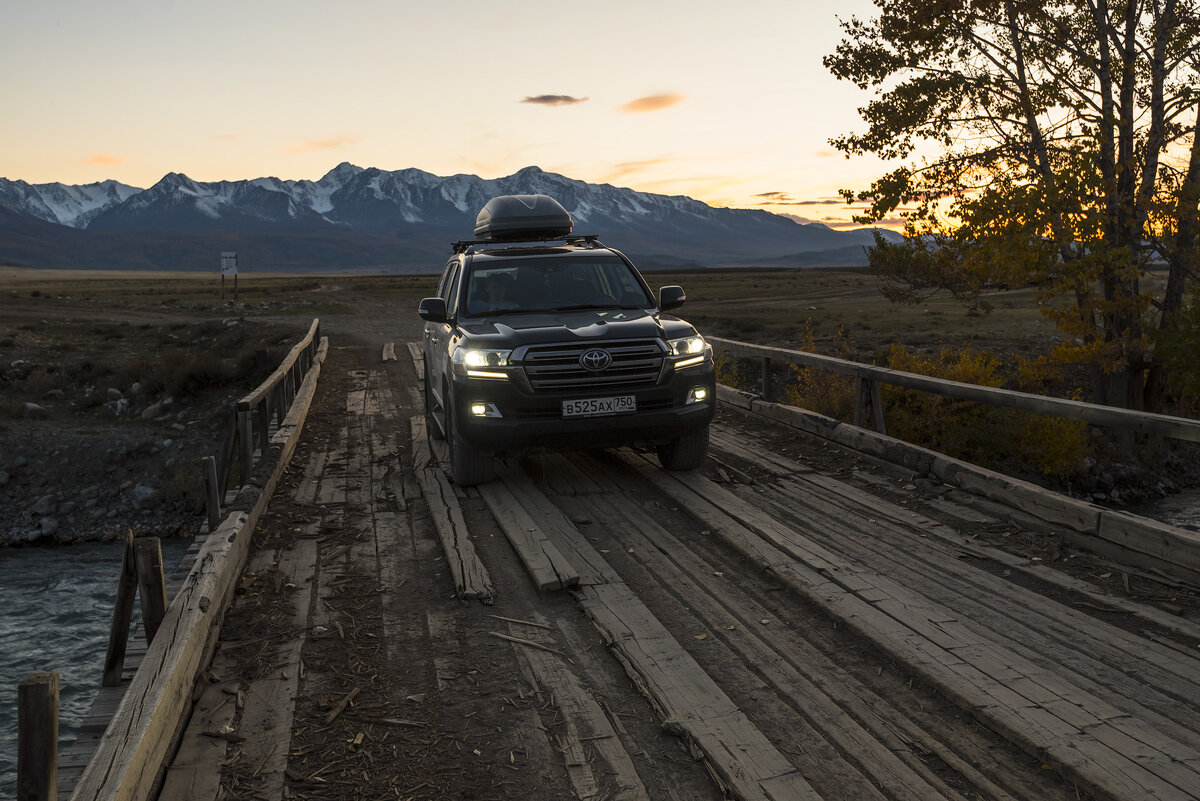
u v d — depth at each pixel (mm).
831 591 5043
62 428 21953
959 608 4785
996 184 15727
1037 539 5965
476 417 7152
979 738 3541
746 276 154750
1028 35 16219
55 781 2574
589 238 9570
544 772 3371
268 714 3807
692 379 7465
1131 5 15758
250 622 4836
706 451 8039
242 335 34156
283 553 6035
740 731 3574
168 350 32594
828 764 3361
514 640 4617
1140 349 16938
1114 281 16531
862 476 7902
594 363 7121
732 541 6043
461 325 7883
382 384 17469
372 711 3871
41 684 2531
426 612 5027
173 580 5637
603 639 4578
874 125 16734
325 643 4594
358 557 5984
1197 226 15992
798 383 15367
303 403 11539
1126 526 5449
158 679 3322
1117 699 3729
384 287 88125
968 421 14211
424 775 3369
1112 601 4840
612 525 6672
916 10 15922
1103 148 15641
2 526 17469
